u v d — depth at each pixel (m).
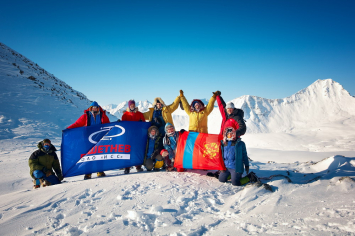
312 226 2.51
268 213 3.13
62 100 40.69
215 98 6.57
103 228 3.01
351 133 74.50
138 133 6.27
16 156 12.15
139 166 6.47
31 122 27.67
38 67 57.78
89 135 6.04
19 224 3.35
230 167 4.95
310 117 191.88
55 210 3.78
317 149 47.19
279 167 7.33
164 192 4.38
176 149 5.85
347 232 2.25
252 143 58.53
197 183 4.97
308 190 3.80
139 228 2.99
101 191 4.56
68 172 5.82
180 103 7.16
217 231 2.79
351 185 3.59
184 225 3.06
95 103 6.32
